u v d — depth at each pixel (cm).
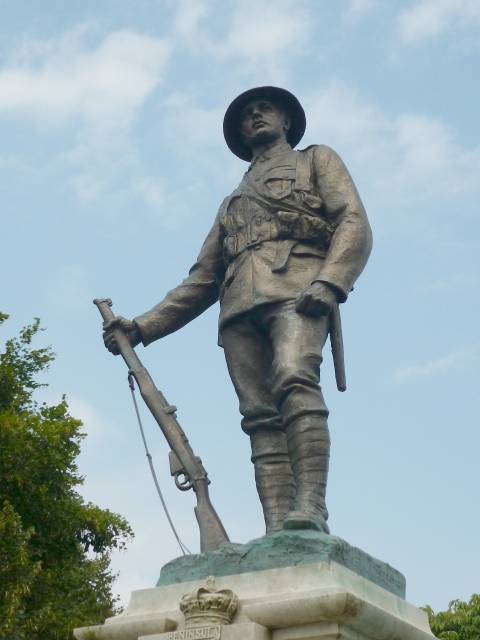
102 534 1756
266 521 575
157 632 503
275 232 612
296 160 636
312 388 566
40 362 1927
